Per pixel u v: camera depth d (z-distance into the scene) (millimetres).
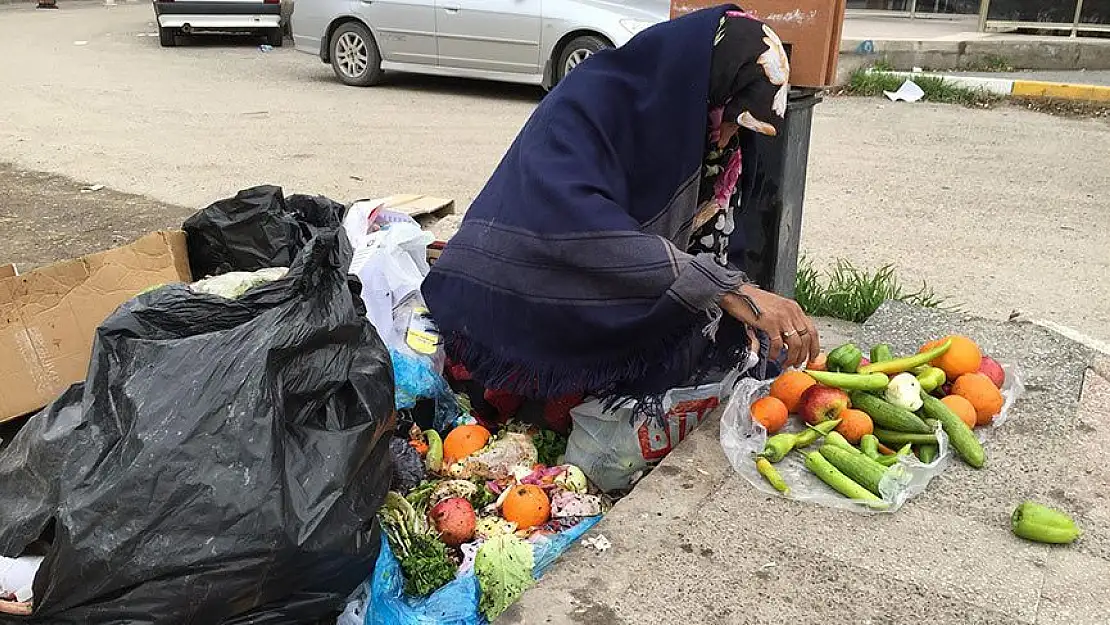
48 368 3021
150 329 2094
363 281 2887
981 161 7281
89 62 11984
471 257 2482
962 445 2529
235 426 1906
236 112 8781
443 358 2945
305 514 1918
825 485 2424
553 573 2094
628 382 2533
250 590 1879
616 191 2385
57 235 5156
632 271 2221
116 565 1815
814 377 2600
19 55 12688
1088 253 5152
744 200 3178
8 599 1935
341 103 9352
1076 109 9461
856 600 2018
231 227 3408
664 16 8945
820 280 4605
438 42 9734
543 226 2311
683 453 2568
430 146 7461
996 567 2133
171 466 1857
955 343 2793
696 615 1968
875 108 9516
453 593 2205
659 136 2395
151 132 7852
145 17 19438
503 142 7668
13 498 2004
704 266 2219
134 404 1925
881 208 5973
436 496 2527
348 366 2150
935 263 4953
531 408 2990
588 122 2377
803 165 3354
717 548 2178
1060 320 4184
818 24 3061
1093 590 2064
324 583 1997
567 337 2369
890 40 11195
